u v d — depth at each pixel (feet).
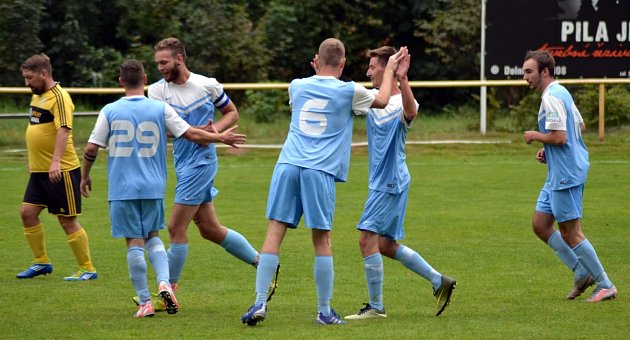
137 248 68.33
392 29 262.88
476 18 239.09
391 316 68.90
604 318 66.95
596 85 199.00
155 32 237.66
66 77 242.37
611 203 127.03
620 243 99.66
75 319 67.77
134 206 67.56
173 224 75.25
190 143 74.54
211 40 228.22
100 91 167.84
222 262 91.81
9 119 195.42
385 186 67.56
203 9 232.94
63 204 83.51
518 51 194.49
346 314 70.44
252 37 233.96
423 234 106.22
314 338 60.90
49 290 79.20
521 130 201.05
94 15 248.73
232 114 77.00
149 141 67.87
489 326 64.49
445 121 220.64
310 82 65.51
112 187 67.67
